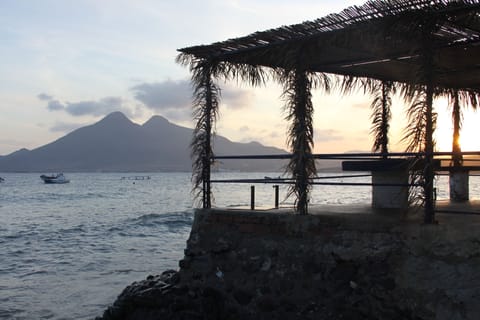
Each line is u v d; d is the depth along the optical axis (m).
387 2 6.68
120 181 160.00
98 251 22.91
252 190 8.86
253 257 8.07
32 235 28.81
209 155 9.19
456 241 6.25
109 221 35.59
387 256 6.79
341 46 7.86
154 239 26.47
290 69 7.91
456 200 10.77
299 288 7.51
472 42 7.89
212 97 9.23
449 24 7.02
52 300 14.48
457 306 6.16
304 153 7.86
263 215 8.07
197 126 9.22
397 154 6.85
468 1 6.23
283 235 7.84
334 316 7.09
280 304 7.61
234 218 8.40
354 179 60.66
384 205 8.86
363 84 10.71
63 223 34.94
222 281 8.28
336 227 7.34
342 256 7.17
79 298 14.66
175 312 8.26
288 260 7.71
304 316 7.34
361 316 6.88
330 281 7.25
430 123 6.66
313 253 7.48
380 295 6.75
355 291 6.98
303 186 7.84
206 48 8.71
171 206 49.94
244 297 7.98
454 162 10.91
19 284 16.50
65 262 20.30
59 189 97.94
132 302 8.58
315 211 8.22
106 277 17.38
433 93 6.73
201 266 8.59
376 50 8.22
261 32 7.87
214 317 8.16
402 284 6.59
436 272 6.36
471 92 12.03
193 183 9.21
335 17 7.20
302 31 7.63
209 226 8.70
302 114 7.87
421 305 6.40
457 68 10.06
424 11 6.56
